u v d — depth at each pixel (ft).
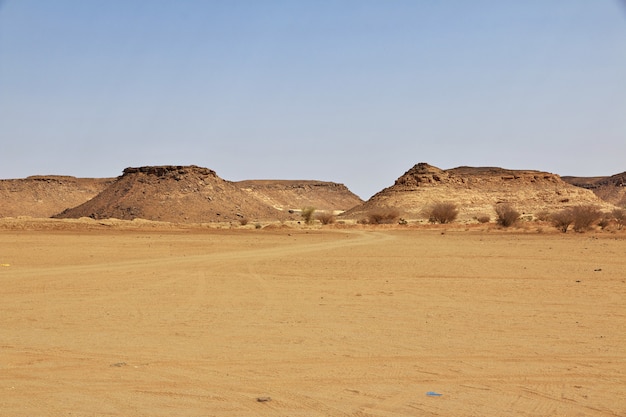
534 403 36.11
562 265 115.55
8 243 171.53
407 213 572.10
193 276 99.19
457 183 642.63
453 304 71.15
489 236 232.94
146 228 264.52
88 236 206.59
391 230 298.97
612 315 63.87
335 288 85.10
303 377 41.22
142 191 594.24
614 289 83.30
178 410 34.99
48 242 177.58
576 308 68.28
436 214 406.21
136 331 55.88
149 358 46.06
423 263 120.06
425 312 65.77
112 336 53.78
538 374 41.93
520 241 195.72
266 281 92.84
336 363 44.68
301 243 185.16
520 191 635.66
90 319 61.93
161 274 101.91
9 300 74.38
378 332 55.26
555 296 77.25
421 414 34.37
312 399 36.83
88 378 41.04
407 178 649.20
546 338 52.80
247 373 42.19
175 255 141.08
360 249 158.40
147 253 146.30
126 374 41.96
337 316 63.36
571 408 35.27
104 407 35.47
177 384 39.73
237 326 58.08
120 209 568.00
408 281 92.68
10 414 34.32
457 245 174.91
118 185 622.95
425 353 47.52
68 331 55.98
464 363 44.68
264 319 61.72
